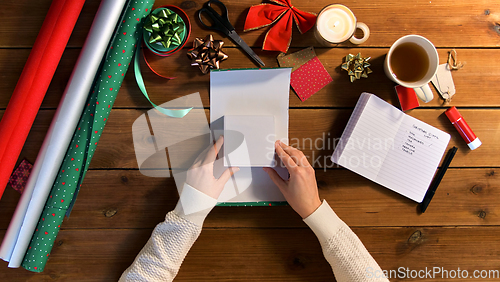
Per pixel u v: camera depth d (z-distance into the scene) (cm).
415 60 71
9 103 70
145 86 74
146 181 76
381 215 77
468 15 76
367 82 76
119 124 74
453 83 76
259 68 68
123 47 68
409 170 74
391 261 77
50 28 68
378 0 75
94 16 74
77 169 70
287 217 77
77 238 76
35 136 75
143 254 68
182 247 66
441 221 78
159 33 66
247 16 72
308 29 74
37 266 71
